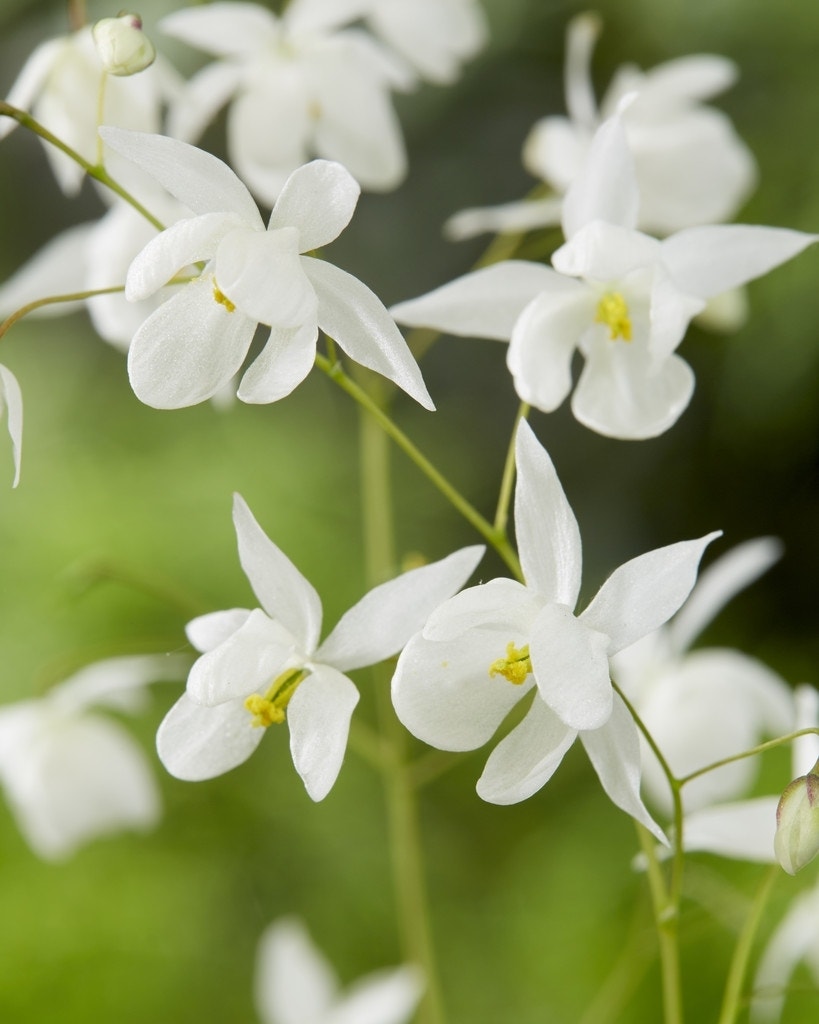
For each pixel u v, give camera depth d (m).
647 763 0.25
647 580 0.21
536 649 0.21
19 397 0.21
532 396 0.22
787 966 0.25
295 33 0.26
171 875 0.43
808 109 0.45
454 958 0.44
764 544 0.26
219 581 0.45
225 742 0.21
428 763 0.26
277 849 0.45
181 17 0.25
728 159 0.26
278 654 0.21
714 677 0.26
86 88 0.24
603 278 0.22
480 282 0.22
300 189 0.21
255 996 0.42
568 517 0.21
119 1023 0.39
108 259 0.24
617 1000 0.25
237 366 0.21
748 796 0.40
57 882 0.41
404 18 0.27
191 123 0.25
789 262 0.44
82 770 0.27
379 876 0.45
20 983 0.39
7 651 0.44
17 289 0.25
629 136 0.26
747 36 0.46
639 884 0.41
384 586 0.21
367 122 0.26
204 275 0.21
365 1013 0.26
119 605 0.45
